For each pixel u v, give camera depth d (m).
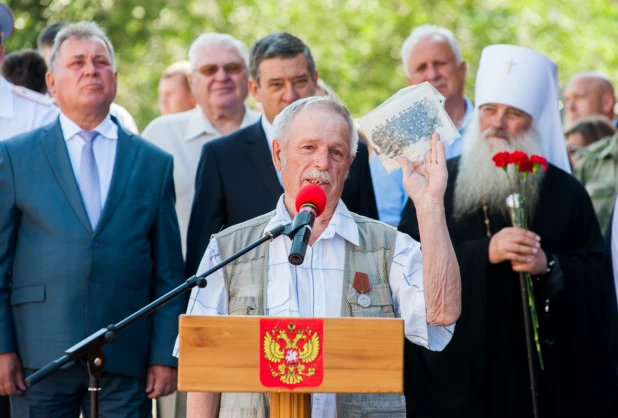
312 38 25.23
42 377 5.97
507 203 9.53
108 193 8.74
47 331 8.45
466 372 9.42
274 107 9.73
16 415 8.62
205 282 6.12
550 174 9.99
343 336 5.45
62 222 8.56
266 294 6.59
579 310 9.62
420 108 6.88
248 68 10.60
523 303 9.30
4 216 8.62
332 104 6.69
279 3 25.05
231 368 5.45
